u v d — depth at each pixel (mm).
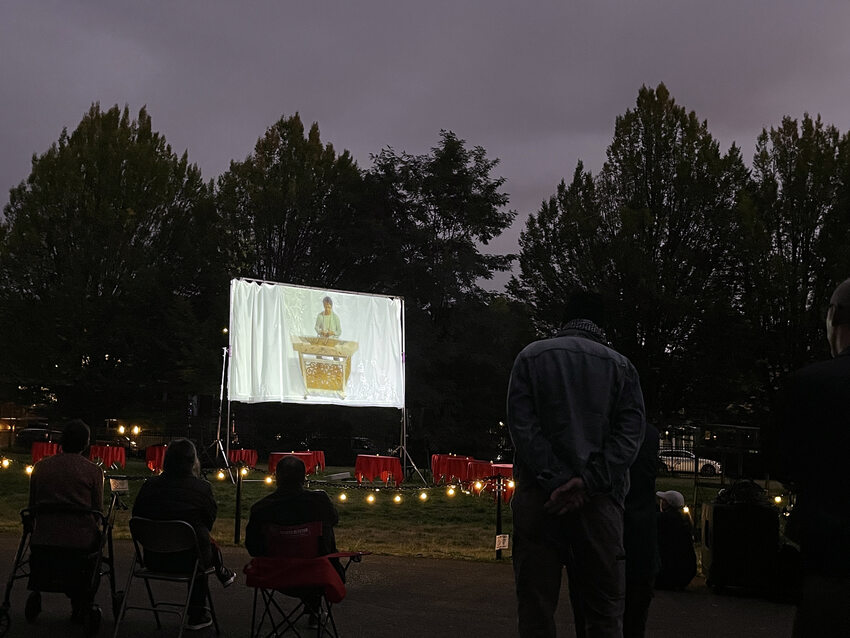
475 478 22250
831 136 34750
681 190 35969
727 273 36281
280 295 23578
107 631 6742
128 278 40500
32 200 40969
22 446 42500
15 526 12938
